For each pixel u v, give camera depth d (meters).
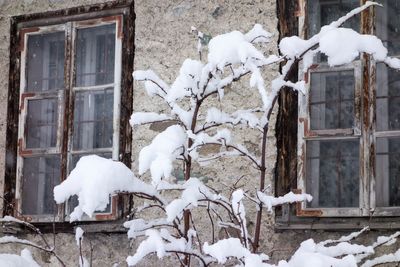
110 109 6.43
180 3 6.08
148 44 6.13
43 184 6.50
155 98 6.04
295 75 5.65
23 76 6.61
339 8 5.78
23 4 6.71
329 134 5.47
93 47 6.59
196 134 4.38
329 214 5.30
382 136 5.35
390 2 5.63
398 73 5.51
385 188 5.36
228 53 3.83
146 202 5.80
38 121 6.61
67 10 6.53
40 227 6.18
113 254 5.89
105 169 3.88
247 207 5.51
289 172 5.52
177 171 5.76
